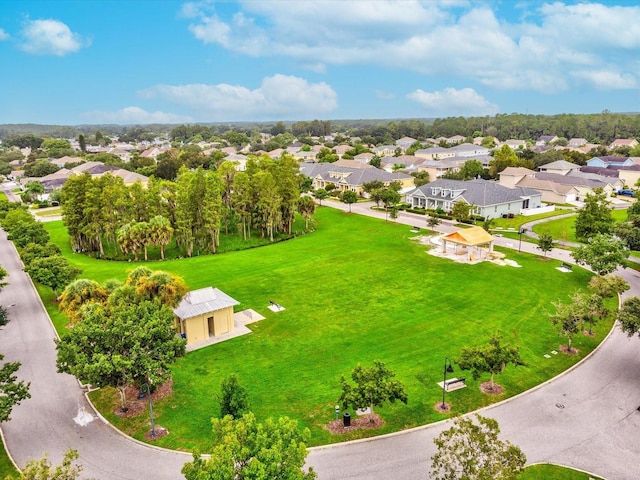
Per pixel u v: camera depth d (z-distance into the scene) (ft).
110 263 232.94
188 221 242.17
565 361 125.08
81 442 96.32
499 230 280.72
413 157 589.73
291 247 254.06
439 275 196.44
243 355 131.64
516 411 103.91
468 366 107.45
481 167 443.73
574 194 374.02
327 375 119.96
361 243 254.88
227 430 69.92
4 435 99.19
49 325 157.28
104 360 94.43
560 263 211.20
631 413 102.58
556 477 83.61
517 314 155.84
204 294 146.00
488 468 69.97
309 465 87.56
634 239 213.05
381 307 163.94
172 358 103.40
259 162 305.32
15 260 245.04
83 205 247.29
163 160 524.11
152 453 92.17
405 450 91.61
